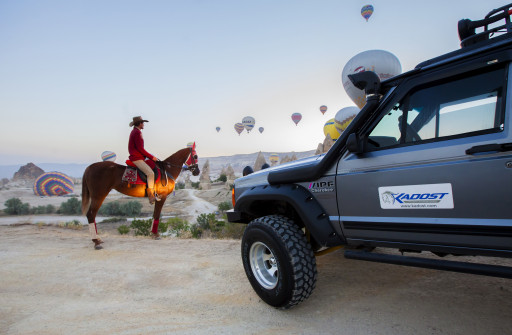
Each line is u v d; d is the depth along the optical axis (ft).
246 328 9.33
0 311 11.87
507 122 6.47
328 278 12.64
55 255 19.99
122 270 16.30
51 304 12.42
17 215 199.41
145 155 24.20
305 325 9.18
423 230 7.53
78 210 205.67
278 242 9.41
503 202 6.40
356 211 8.80
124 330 9.81
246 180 12.85
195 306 11.37
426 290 10.82
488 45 6.84
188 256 18.49
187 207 218.38
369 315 9.42
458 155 6.96
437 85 7.72
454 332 8.16
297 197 9.73
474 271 6.84
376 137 8.61
